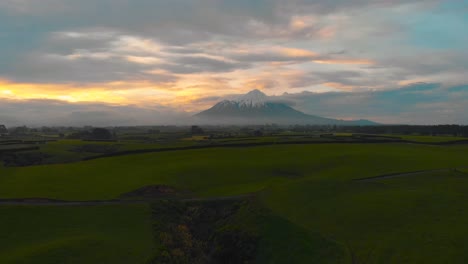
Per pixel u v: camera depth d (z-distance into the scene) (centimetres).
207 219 4828
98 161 8731
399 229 3688
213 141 13175
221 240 4056
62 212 4619
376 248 3328
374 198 4853
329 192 5356
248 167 7644
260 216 4453
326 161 8450
